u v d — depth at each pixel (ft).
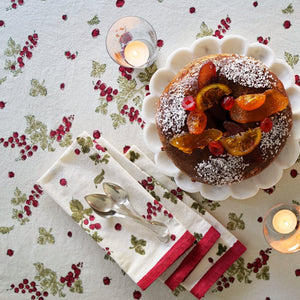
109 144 2.95
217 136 2.61
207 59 2.72
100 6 2.97
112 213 2.91
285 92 2.74
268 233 2.85
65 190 2.96
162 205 2.92
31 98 3.04
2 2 3.03
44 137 3.03
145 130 2.86
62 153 3.02
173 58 2.83
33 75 3.03
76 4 2.99
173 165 2.89
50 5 3.00
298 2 2.88
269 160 2.74
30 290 3.06
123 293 3.01
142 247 2.93
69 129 3.02
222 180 2.76
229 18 2.92
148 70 2.97
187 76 2.72
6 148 3.05
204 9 2.93
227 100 2.63
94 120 3.00
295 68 2.89
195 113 2.62
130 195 2.92
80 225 2.95
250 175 2.76
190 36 2.94
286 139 2.74
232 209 2.95
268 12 2.90
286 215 2.84
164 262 2.90
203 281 2.94
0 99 3.05
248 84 2.67
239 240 2.95
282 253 2.93
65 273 3.04
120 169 2.91
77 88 3.01
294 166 2.91
